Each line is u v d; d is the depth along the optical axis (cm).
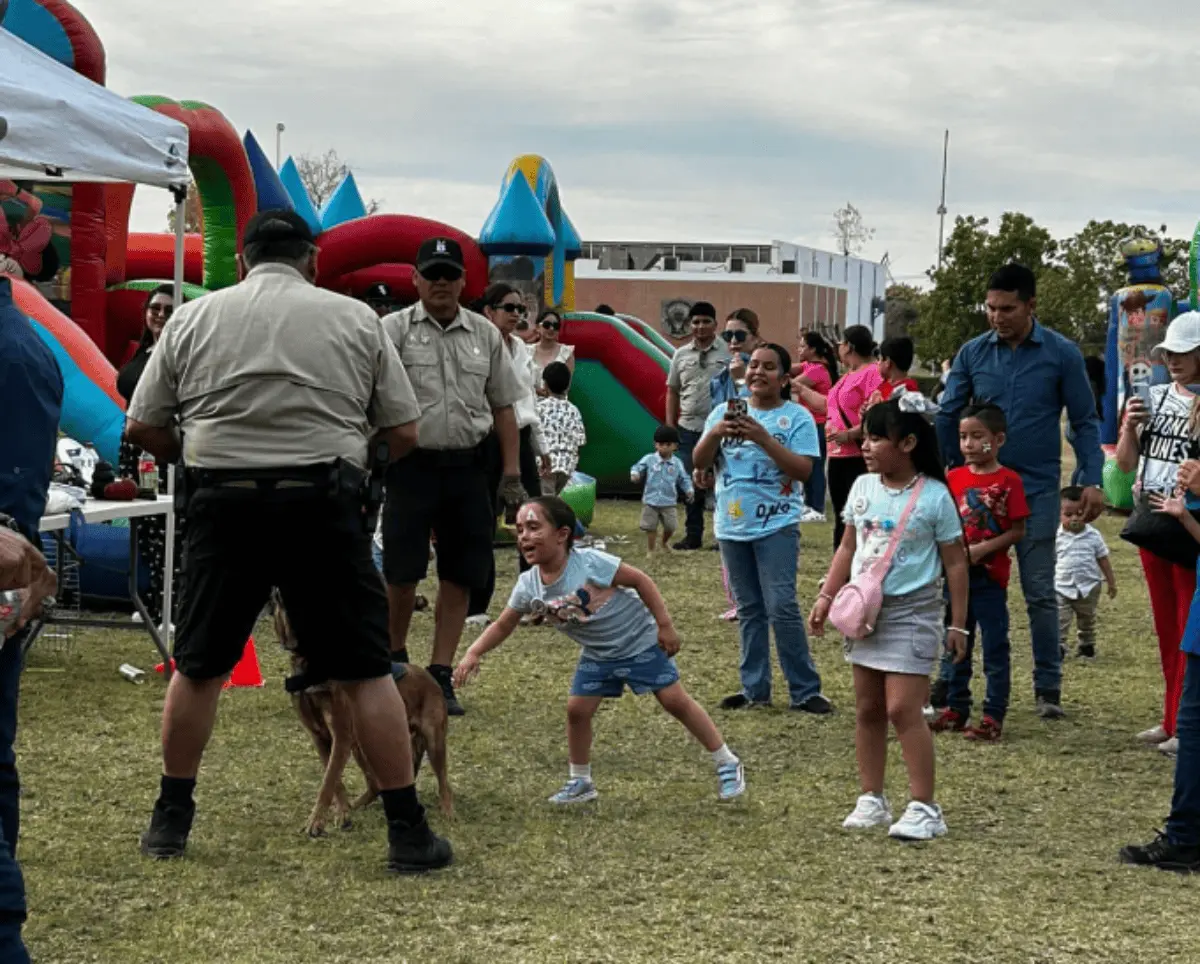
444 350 734
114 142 739
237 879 502
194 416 496
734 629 995
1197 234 1652
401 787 511
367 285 1842
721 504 774
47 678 793
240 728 698
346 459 493
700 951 445
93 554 938
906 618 567
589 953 443
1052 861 538
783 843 554
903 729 565
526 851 539
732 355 1250
